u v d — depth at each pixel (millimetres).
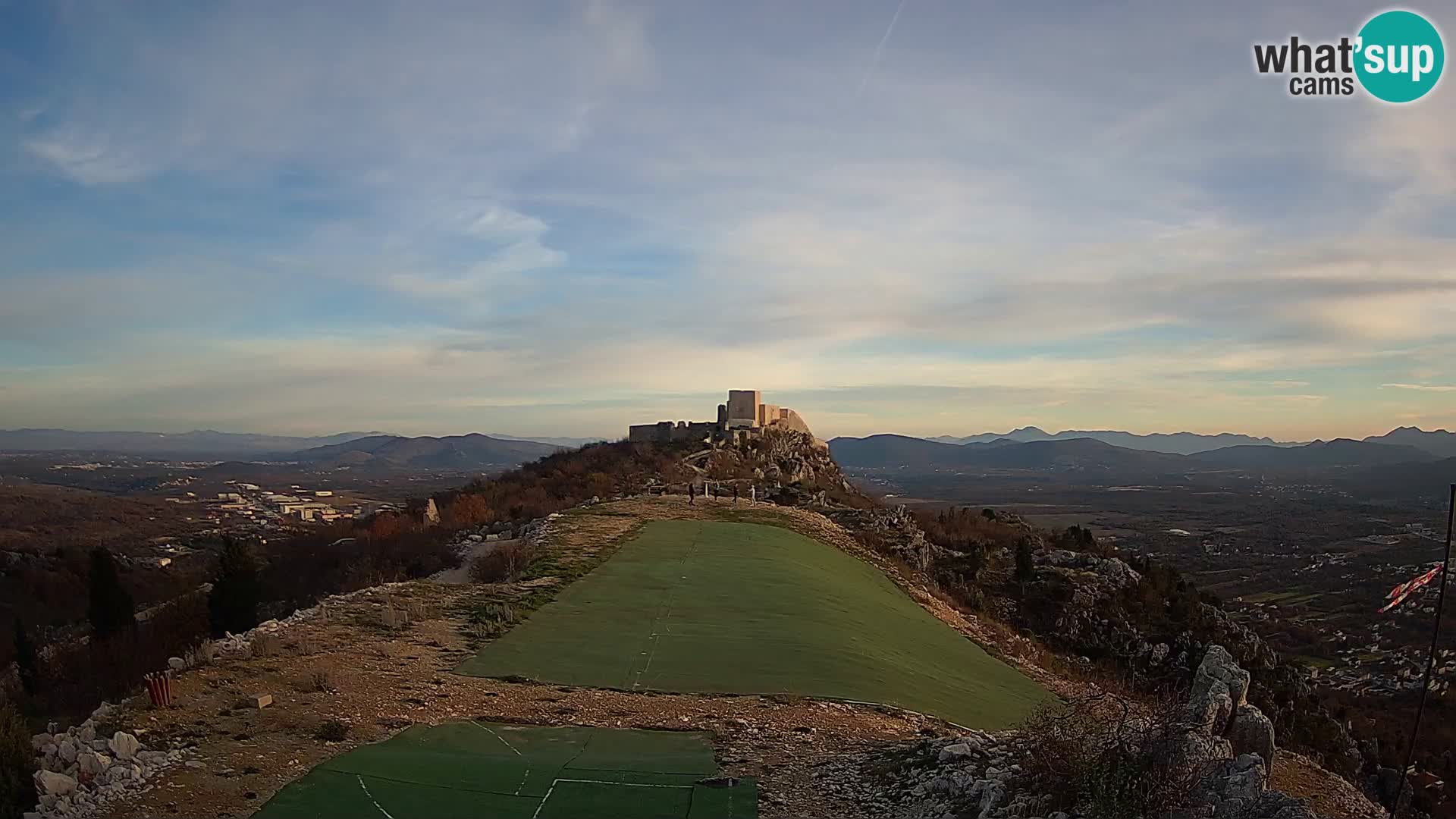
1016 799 11539
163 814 11508
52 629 46062
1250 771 11469
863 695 19922
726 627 25312
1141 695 32438
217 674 17531
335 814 11680
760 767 14367
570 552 36625
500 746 15000
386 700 17141
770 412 98312
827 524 53906
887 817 12289
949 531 68188
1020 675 30578
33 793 11859
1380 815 21094
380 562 40281
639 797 12719
